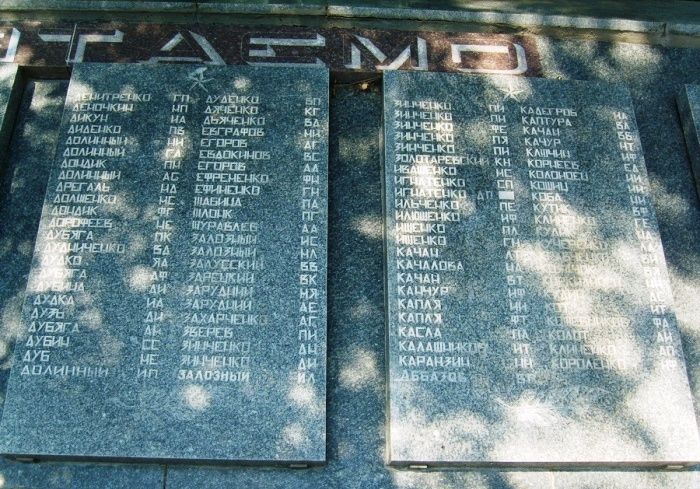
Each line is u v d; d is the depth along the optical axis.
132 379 2.28
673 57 2.93
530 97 2.68
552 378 2.32
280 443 2.23
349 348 2.42
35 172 2.62
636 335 2.38
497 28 2.92
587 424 2.28
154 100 2.62
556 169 2.58
